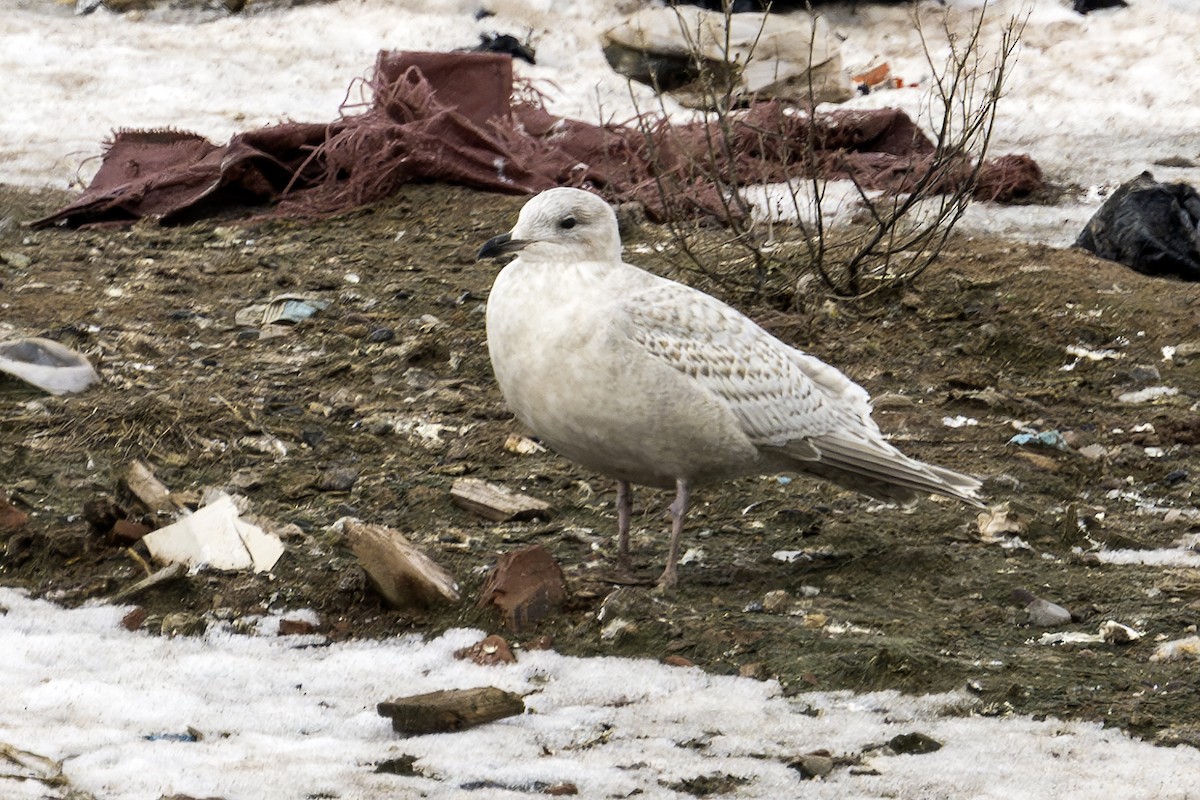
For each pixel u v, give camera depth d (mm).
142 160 18906
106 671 8531
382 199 18078
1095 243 16906
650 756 7668
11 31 27203
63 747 7520
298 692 8406
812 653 8766
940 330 14812
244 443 11688
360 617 9359
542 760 7586
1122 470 12016
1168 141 22375
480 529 10594
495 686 8406
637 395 8945
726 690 8445
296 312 14617
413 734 7926
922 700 8305
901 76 25578
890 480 9609
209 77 25250
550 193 9156
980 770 7547
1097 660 8805
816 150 19656
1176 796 7273
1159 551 10523
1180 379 13867
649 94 24312
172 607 9375
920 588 9820
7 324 14109
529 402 9203
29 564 9805
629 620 9109
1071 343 14508
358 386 13094
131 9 28828
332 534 10297
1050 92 24812
